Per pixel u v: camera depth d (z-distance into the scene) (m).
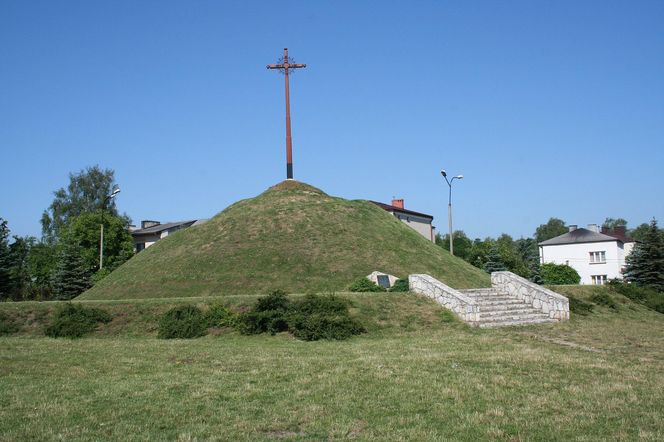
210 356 14.21
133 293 29.27
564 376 11.86
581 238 65.19
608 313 25.27
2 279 45.84
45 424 8.49
